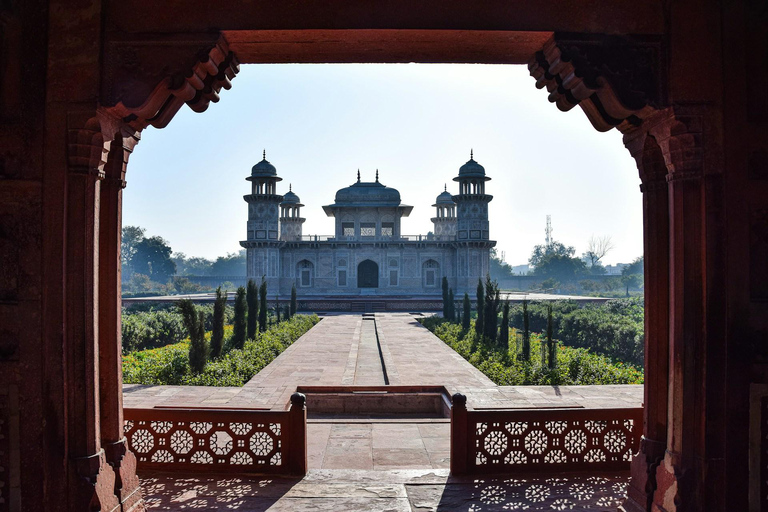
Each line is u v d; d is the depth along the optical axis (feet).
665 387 9.85
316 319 67.67
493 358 32.32
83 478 8.79
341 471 12.46
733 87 9.02
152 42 9.07
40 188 8.80
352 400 22.61
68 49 8.91
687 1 9.14
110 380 9.71
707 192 8.86
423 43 9.80
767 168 8.96
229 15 9.16
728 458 8.77
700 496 8.77
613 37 9.20
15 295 8.78
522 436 12.34
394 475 12.21
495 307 42.52
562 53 9.12
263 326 49.55
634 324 40.96
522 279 232.53
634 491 10.00
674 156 9.02
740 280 8.82
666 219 9.90
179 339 50.70
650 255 10.00
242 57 10.39
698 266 8.91
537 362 30.19
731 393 8.78
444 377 27.58
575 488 11.47
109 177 9.79
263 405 20.62
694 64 9.05
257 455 12.31
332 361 33.58
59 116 8.82
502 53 10.23
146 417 12.32
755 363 8.82
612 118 9.93
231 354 33.22
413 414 22.61
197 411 12.28
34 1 8.95
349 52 10.21
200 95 10.06
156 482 11.72
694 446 8.90
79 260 8.87
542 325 56.34
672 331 9.09
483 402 21.24
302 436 12.26
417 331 53.57
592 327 42.37
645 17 9.23
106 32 9.05
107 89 8.98
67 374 8.82
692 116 8.93
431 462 14.73
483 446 12.30
